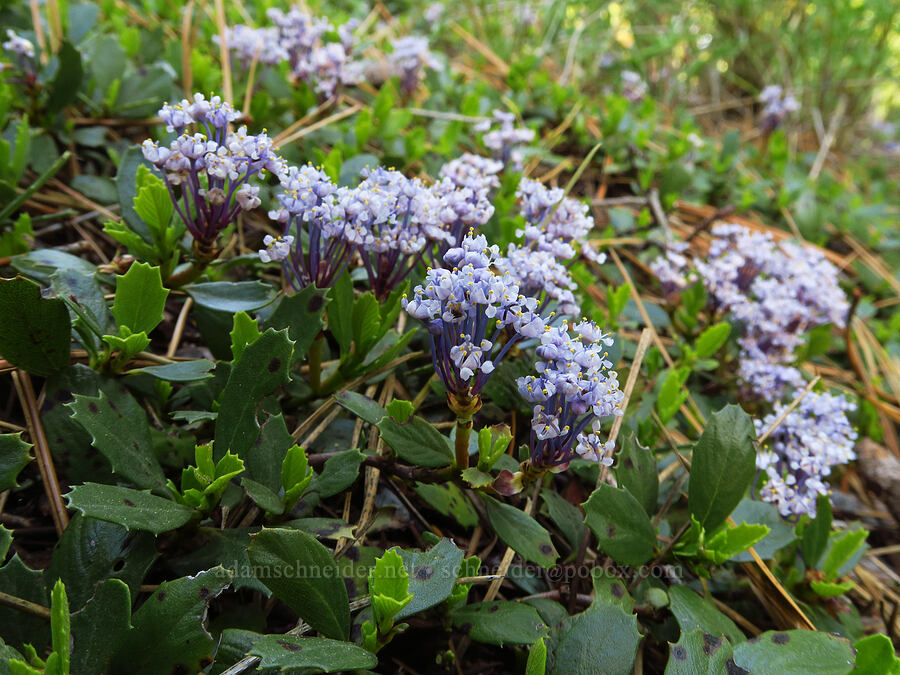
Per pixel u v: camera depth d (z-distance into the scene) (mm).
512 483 124
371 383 159
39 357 123
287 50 237
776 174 377
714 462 141
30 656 98
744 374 203
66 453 122
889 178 536
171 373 128
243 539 116
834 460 161
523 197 169
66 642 87
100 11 273
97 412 114
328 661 96
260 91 238
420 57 271
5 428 138
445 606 119
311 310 136
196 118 129
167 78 226
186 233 162
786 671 116
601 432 166
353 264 184
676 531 156
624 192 316
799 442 175
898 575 199
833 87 482
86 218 193
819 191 381
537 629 115
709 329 202
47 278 146
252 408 121
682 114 434
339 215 134
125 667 98
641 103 395
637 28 493
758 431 177
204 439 139
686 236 293
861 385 257
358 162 202
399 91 293
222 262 161
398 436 124
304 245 166
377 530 142
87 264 151
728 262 218
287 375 122
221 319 148
